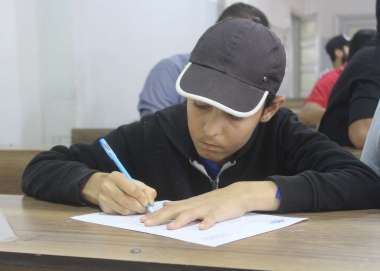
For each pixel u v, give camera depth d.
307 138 1.16
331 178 0.95
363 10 8.47
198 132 0.98
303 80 8.52
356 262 0.59
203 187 1.17
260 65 0.94
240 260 0.60
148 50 3.25
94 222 0.82
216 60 0.95
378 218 0.86
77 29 2.69
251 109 0.91
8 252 0.63
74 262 0.61
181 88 0.93
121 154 1.21
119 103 3.06
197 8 3.69
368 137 1.25
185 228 0.77
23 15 2.38
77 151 1.19
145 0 3.21
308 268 0.57
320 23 8.62
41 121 2.53
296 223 0.81
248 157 1.19
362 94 1.99
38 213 0.90
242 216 0.86
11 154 1.39
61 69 2.61
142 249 0.64
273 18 6.45
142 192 0.89
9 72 2.30
